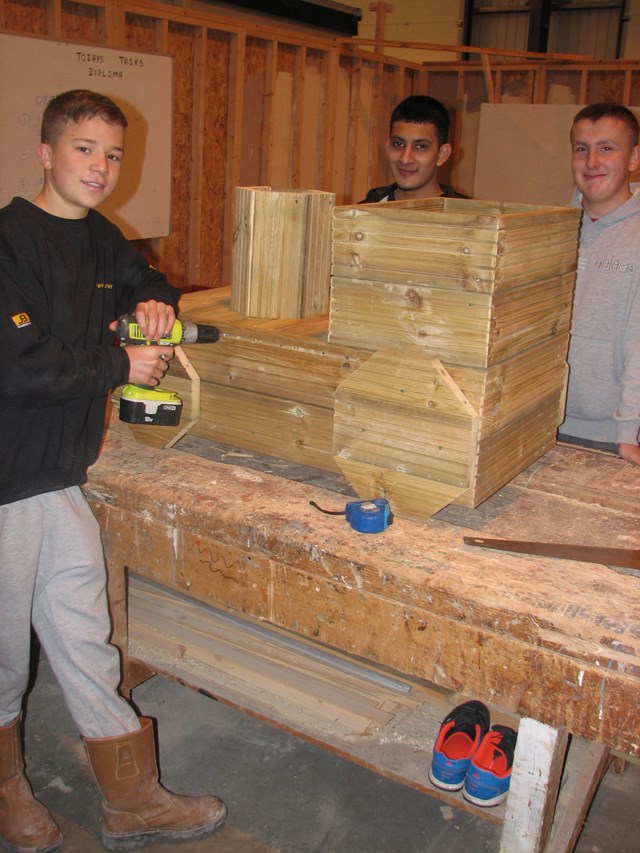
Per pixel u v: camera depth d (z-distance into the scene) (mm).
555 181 5633
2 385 1343
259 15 5258
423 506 1444
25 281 1369
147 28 4457
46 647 1564
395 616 1299
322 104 5875
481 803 1562
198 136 4895
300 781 1938
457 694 1842
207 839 1752
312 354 1540
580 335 2055
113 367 1454
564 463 1708
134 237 4586
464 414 1358
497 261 1294
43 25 3980
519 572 1285
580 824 1625
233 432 1725
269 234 1670
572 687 1162
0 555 1453
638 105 5848
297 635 2002
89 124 1380
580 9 7582
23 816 1693
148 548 1569
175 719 2139
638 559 1320
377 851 1742
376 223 1389
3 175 3768
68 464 1511
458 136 6648
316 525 1406
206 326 1626
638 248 1940
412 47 5754
